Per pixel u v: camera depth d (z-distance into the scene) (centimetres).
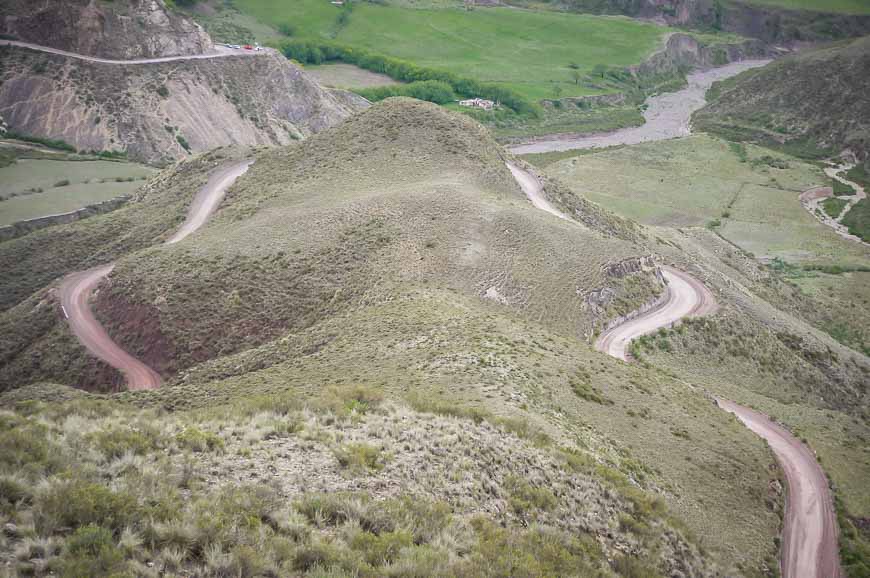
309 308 6781
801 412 6725
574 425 4119
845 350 9275
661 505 3481
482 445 3094
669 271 9512
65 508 1756
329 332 5612
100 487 1858
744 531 4088
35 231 11231
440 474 2720
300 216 8525
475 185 9706
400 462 2698
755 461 4969
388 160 10419
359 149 10825
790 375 7775
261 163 11450
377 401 3359
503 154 11738
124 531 1734
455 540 2231
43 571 1572
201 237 8638
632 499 3362
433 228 7812
